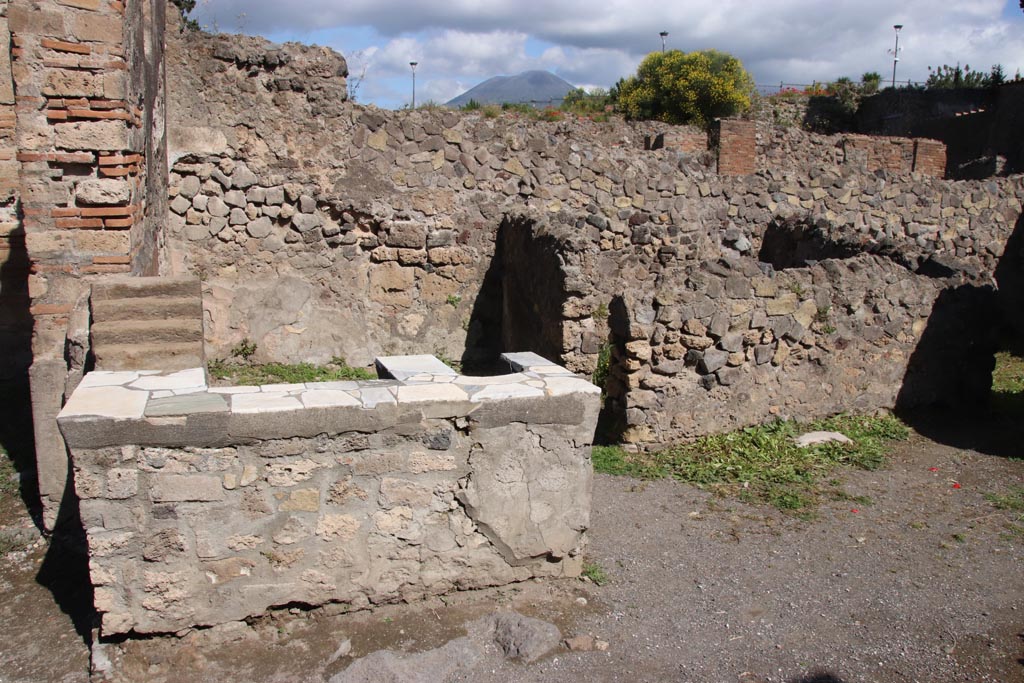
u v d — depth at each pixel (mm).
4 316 7723
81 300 4789
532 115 17391
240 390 3484
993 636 3760
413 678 3197
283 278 8016
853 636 3713
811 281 6461
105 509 3162
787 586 4156
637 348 5840
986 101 19266
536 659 3379
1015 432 6773
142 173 5766
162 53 7141
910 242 10922
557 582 3969
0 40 7164
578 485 3863
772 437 6258
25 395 7312
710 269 6215
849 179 11336
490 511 3719
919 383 7082
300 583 3475
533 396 3676
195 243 7715
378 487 3521
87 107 4969
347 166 8094
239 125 7711
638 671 3338
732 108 21766
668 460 5836
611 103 23422
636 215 9664
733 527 4828
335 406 3363
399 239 8320
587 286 6250
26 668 3377
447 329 8656
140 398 3295
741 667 3402
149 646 3316
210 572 3334
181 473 3225
